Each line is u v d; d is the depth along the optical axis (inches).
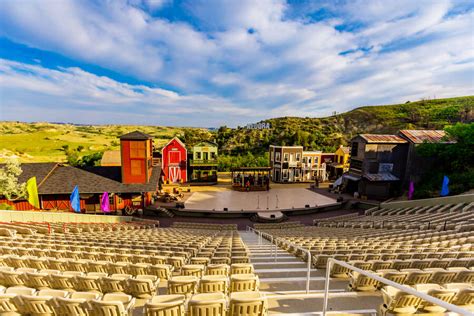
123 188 1029.2
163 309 157.5
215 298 177.3
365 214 1085.8
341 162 1866.4
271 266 334.3
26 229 554.9
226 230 831.7
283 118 5339.6
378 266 257.6
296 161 1796.3
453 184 1048.2
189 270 263.4
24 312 177.2
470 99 4008.4
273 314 195.2
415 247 368.8
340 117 4822.8
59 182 1007.0
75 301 166.6
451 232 508.1
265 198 1323.8
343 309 202.2
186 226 930.1
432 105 4247.0
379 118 4281.5
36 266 289.0
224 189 1540.4
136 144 1048.2
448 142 1192.2
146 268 268.8
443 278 224.5
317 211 1165.7
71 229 641.6
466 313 74.0
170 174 1678.2
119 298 183.2
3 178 813.2
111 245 424.5
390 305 175.0
